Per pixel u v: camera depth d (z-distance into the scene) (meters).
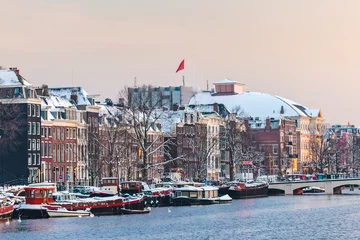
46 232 181.50
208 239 179.50
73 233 181.38
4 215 196.00
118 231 187.12
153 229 192.12
